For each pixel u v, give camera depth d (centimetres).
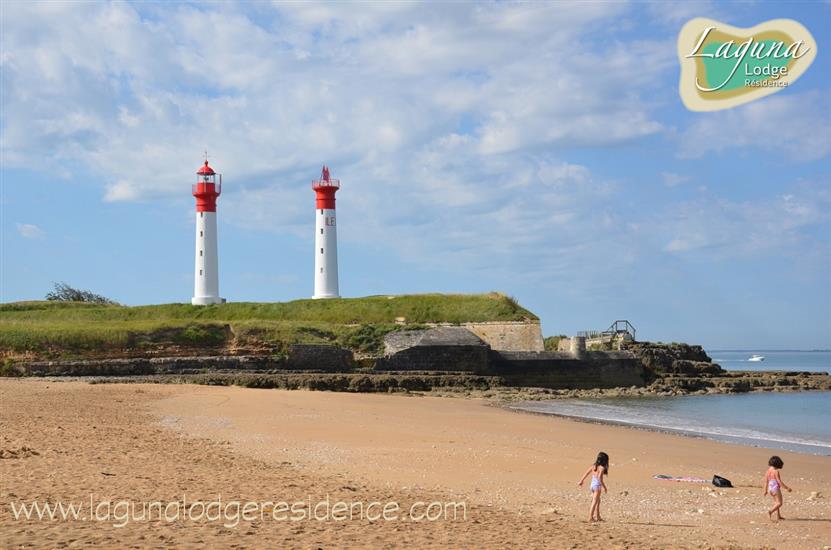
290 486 1722
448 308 8038
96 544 1081
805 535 1552
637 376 6956
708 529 1566
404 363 6488
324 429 3102
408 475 2066
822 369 16288
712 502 1872
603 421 4009
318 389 5684
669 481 2166
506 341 7425
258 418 3453
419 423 3506
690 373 7381
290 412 3759
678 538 1458
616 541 1364
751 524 1638
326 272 8831
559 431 3375
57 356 6406
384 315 8031
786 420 4388
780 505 1697
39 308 8644
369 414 3828
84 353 6500
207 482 1694
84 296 10956
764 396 6306
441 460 2369
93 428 2664
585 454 2653
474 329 7575
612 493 1944
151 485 1600
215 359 6378
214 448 2384
